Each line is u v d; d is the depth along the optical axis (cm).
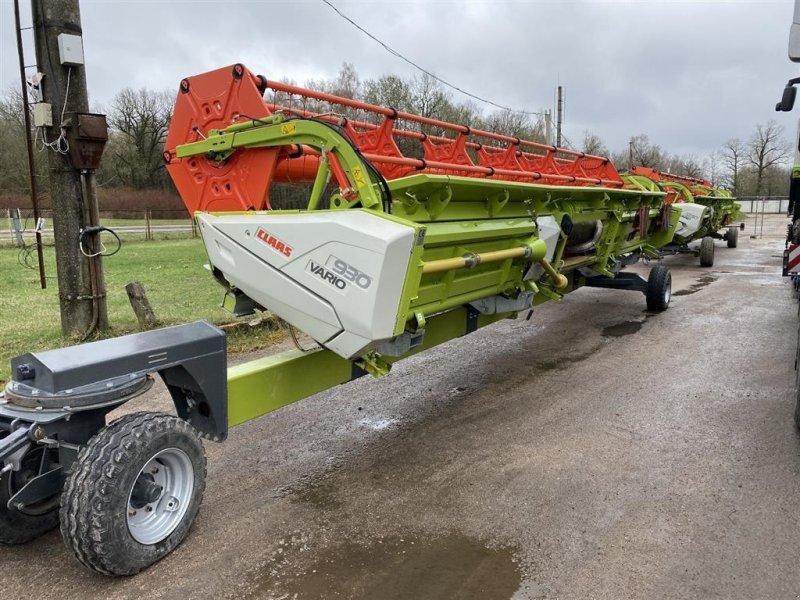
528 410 509
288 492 372
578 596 273
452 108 3284
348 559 303
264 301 347
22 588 280
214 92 384
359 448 438
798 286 848
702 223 1512
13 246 1948
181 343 298
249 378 338
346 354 320
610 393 547
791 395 529
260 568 295
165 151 413
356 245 299
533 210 512
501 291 507
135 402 519
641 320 857
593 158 837
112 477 263
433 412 509
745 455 412
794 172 704
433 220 391
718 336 751
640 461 406
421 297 386
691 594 272
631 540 315
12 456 254
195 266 1478
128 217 3941
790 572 287
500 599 272
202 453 312
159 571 292
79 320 697
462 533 325
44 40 639
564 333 786
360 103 443
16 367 272
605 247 746
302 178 423
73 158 657
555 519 336
